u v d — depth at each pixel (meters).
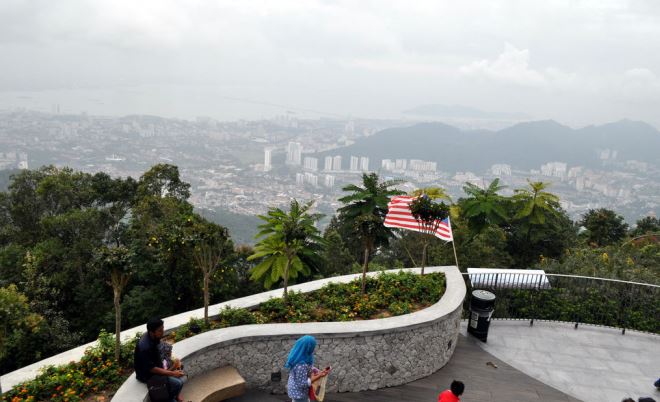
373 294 10.20
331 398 8.05
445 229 11.86
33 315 14.80
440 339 9.09
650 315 11.37
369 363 8.33
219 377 7.45
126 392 5.86
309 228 13.10
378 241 15.75
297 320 8.91
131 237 22.58
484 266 20.62
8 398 6.11
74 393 6.30
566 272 15.97
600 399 8.42
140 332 7.94
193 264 17.16
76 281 22.67
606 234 38.34
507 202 24.27
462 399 8.12
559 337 10.81
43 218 23.91
